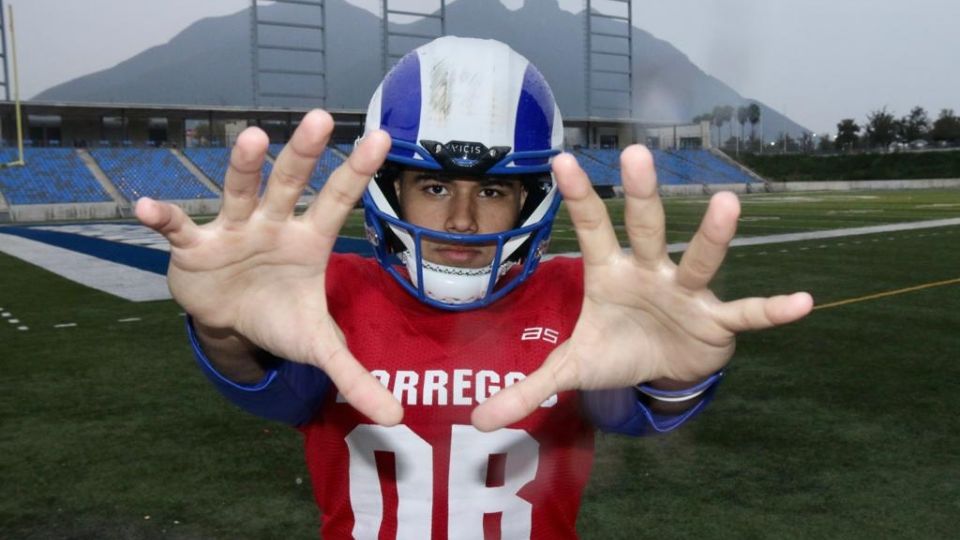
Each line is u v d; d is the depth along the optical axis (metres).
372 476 1.37
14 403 4.86
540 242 1.42
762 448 3.96
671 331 1.11
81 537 3.09
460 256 1.36
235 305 1.13
